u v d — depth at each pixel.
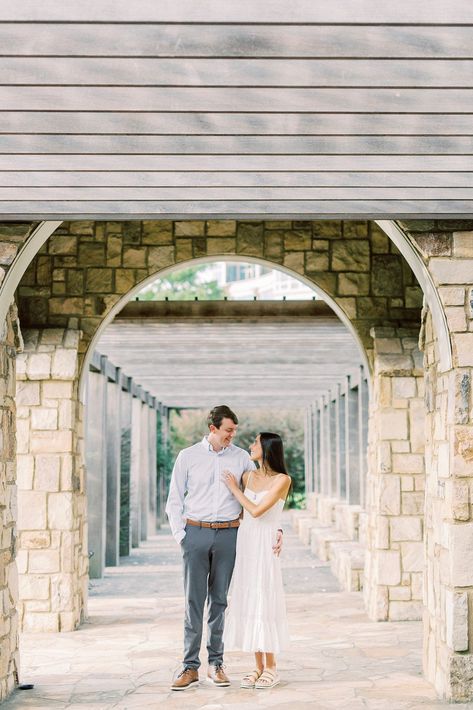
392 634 7.57
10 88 3.54
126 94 3.59
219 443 5.70
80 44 3.23
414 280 8.83
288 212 4.99
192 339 11.58
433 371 5.90
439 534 5.62
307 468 24.06
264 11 3.11
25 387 8.20
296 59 3.35
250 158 4.21
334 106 3.67
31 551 8.00
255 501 5.66
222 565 5.65
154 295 30.02
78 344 8.34
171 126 3.84
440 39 3.25
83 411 8.74
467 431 5.30
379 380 8.55
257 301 9.56
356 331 8.80
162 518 22.56
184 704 5.25
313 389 18.22
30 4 3.06
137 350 12.27
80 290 8.62
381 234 8.84
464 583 5.24
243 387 17.91
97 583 11.34
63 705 5.27
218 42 3.24
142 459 18.22
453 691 5.20
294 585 10.93
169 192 4.63
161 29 3.19
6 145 4.00
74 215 5.00
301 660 6.52
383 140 4.04
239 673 6.16
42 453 8.15
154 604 9.48
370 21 3.16
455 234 5.45
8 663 5.57
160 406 22.03
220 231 8.73
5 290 5.35
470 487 5.29
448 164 4.27
